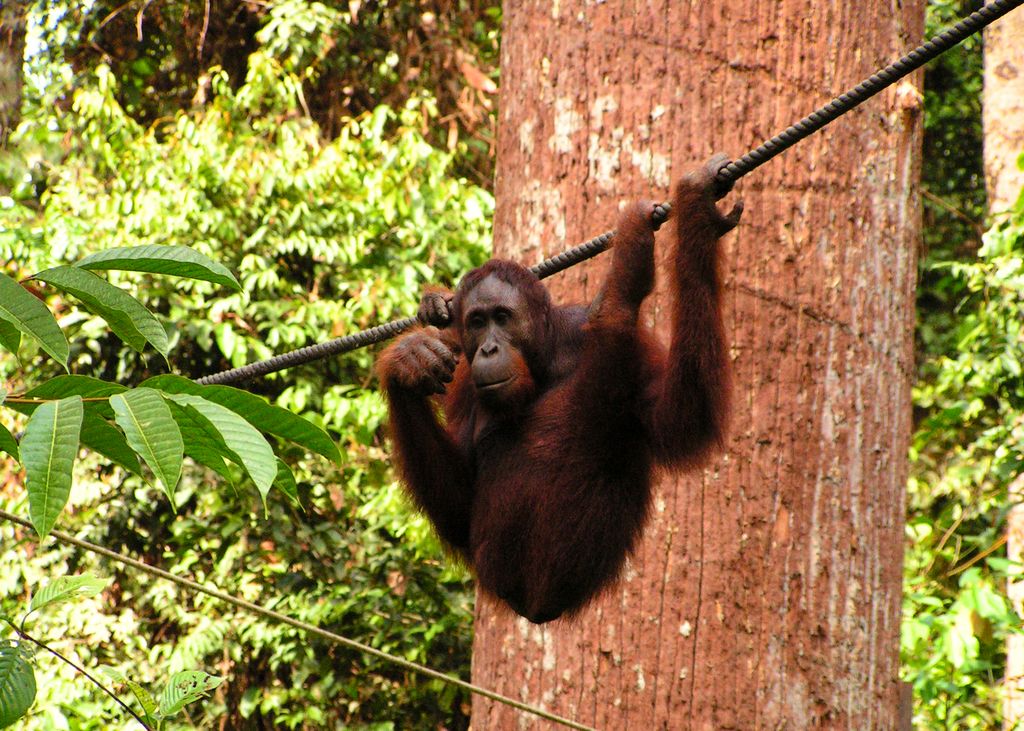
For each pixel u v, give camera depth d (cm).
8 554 1889
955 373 1722
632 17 965
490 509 665
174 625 2125
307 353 725
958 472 2105
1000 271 1533
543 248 983
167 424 351
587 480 644
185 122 2025
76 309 1881
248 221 2000
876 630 929
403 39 2464
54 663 1814
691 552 901
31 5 2217
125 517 1969
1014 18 2183
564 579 648
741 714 885
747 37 944
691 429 598
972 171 2897
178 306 1892
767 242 924
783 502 903
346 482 1955
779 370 914
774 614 895
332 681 1892
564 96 985
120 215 1988
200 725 1988
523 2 1029
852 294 933
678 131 947
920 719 1670
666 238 649
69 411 342
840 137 940
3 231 1928
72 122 2173
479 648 995
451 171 2472
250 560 1958
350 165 2030
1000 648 1769
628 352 621
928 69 2820
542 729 928
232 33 2559
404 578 1928
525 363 657
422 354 645
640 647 903
